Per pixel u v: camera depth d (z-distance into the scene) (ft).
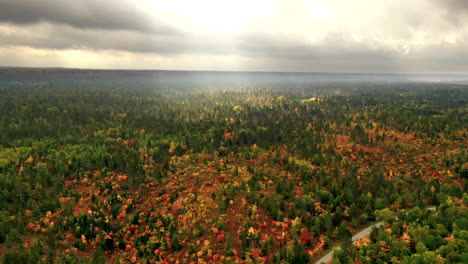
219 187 509.76
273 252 361.10
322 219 408.05
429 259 288.30
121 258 367.86
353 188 485.97
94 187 528.63
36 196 476.13
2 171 541.34
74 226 414.82
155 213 449.89
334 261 310.04
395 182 515.91
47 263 338.95
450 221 357.82
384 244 329.31
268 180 537.65
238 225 416.26
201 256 360.48
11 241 368.27
